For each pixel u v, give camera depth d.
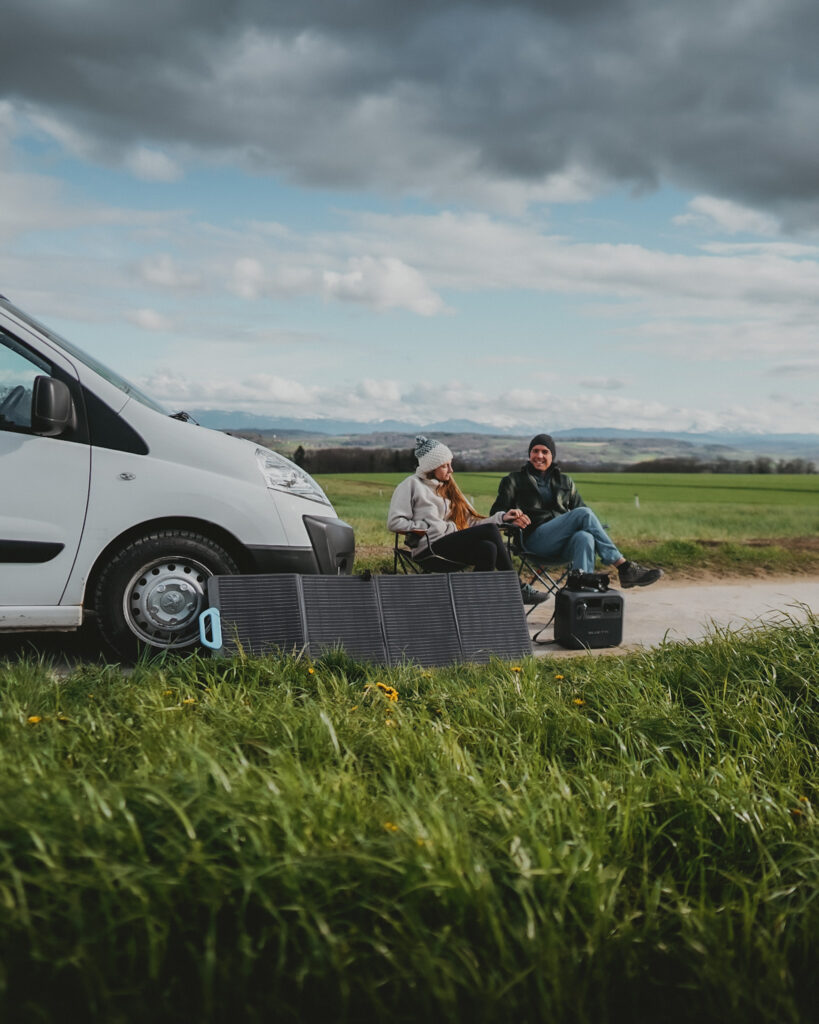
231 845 2.22
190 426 5.64
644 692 4.23
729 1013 2.06
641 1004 2.15
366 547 11.62
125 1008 1.90
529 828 2.45
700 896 2.46
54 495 5.21
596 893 2.27
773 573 11.78
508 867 2.31
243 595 5.28
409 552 6.60
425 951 2.01
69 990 1.92
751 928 2.28
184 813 2.31
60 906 2.01
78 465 5.27
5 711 3.34
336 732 3.38
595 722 3.92
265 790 2.49
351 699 4.10
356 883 2.18
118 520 5.31
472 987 1.99
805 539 16.06
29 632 6.66
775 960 2.17
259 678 4.38
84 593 5.32
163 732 3.18
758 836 2.73
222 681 4.13
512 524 6.64
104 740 3.17
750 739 3.60
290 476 5.84
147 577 5.45
